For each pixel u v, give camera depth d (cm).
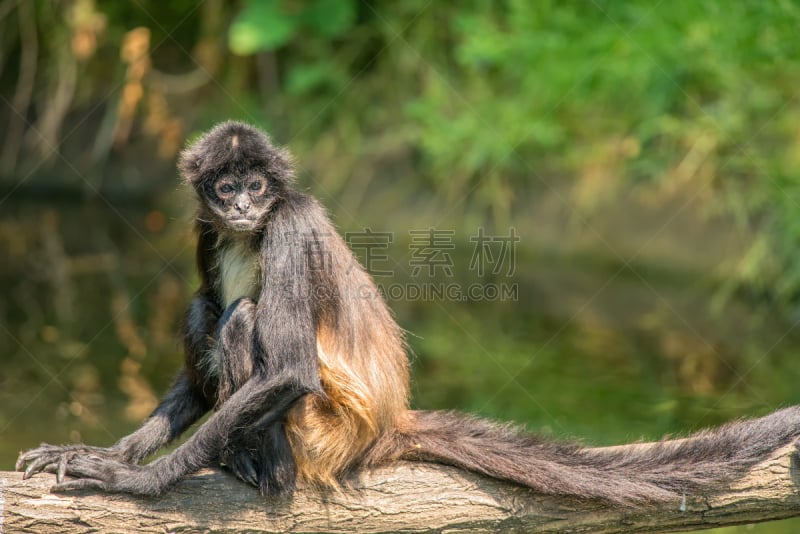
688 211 1683
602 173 1792
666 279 1658
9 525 701
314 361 752
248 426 739
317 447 764
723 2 1619
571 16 1830
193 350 816
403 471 782
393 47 2050
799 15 1489
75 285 1669
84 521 712
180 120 2083
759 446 780
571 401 1218
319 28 1956
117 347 1393
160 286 1675
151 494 729
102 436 1107
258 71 2127
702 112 1692
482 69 1958
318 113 2044
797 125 1628
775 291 1554
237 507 744
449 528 762
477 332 1492
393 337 828
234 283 837
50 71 2123
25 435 1105
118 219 2014
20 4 2108
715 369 1340
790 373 1320
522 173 1864
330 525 755
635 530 778
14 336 1424
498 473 773
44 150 2117
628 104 1820
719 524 774
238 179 804
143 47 1995
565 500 776
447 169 1914
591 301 1641
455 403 1218
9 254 1812
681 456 785
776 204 1596
